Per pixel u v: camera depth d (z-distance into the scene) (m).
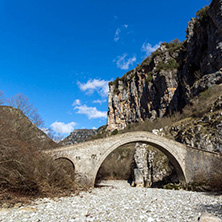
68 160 27.73
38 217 10.82
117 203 15.06
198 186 26.00
